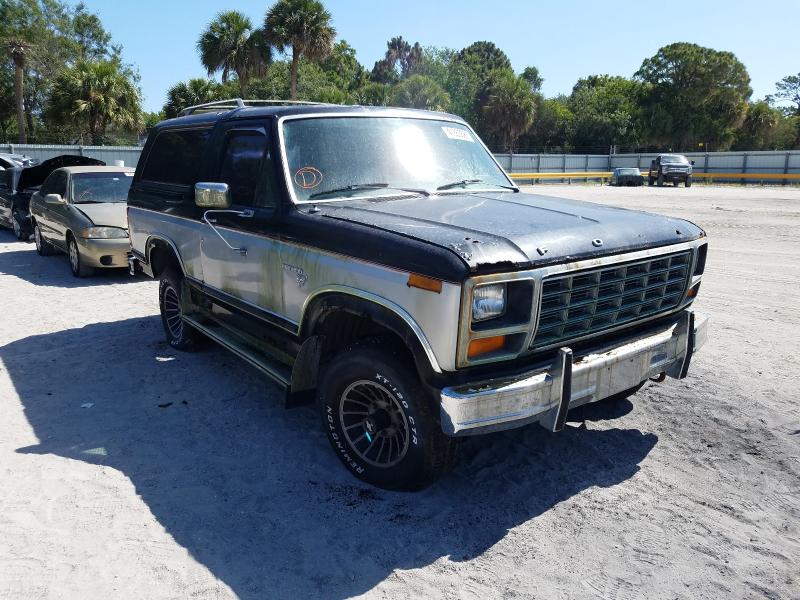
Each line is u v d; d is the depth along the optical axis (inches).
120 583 114.7
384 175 168.9
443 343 117.8
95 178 424.2
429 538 127.6
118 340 258.4
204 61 1477.6
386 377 133.2
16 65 1601.9
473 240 120.8
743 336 253.0
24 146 1161.4
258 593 112.4
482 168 191.8
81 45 2129.7
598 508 137.9
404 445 136.5
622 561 120.9
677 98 2447.1
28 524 132.1
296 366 152.3
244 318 183.3
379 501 140.4
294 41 1424.7
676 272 154.0
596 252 130.1
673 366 155.4
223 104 215.2
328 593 112.4
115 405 193.8
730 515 135.6
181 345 241.0
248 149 176.1
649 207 800.3
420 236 124.9
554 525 132.0
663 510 137.3
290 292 155.6
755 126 2507.4
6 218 563.5
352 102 1895.9
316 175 161.5
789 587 113.9
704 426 175.8
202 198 163.8
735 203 869.8
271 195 162.1
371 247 130.3
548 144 2819.9
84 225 374.3
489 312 118.3
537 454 161.2
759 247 470.9
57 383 212.1
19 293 346.0
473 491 144.6
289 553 123.2
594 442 167.3
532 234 127.7
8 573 117.0
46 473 152.7
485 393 117.5
